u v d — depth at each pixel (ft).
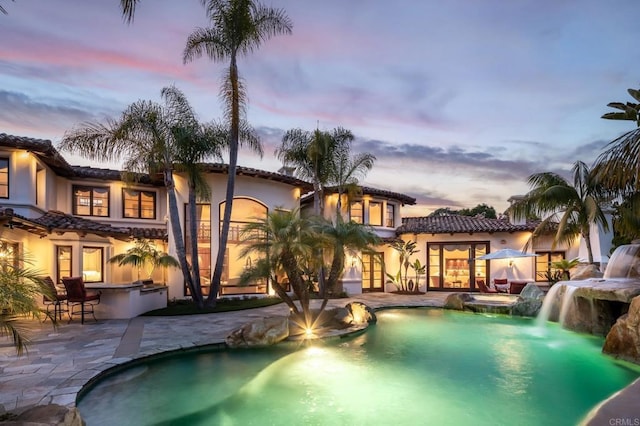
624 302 35.78
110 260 57.82
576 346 35.83
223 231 53.62
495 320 49.21
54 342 31.58
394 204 84.02
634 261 44.37
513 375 27.78
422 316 51.80
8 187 47.26
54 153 50.83
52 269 51.72
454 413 21.06
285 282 64.13
